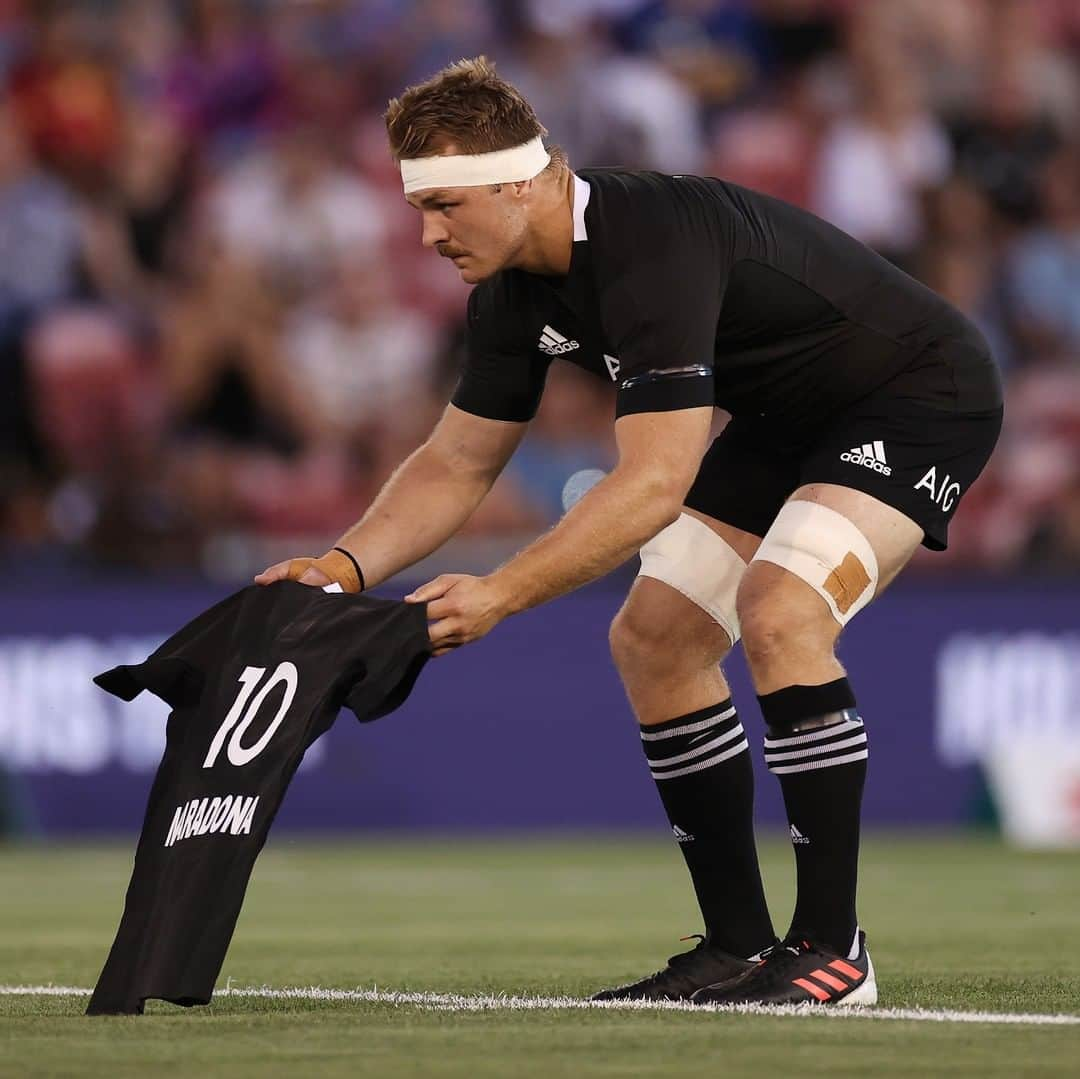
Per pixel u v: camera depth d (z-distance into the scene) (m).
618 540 12.41
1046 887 27.84
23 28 45.31
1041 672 39.25
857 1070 9.70
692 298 12.80
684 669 14.21
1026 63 50.81
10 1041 10.77
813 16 49.69
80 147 44.38
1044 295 48.88
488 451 14.55
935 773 38.91
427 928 21.97
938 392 14.01
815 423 14.16
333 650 12.20
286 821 37.62
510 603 12.28
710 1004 13.03
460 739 38.16
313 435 43.88
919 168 49.31
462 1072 9.56
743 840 14.25
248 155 45.75
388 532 14.28
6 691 36.38
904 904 25.05
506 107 12.83
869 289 13.88
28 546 40.34
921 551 43.31
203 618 12.70
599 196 13.06
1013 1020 12.05
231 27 46.81
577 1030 11.34
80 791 36.75
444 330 45.62
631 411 12.70
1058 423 46.75
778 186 48.53
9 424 41.88
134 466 41.91
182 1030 11.30
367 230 45.75
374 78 47.59
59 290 43.00
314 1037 10.98
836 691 13.40
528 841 37.00
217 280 44.12
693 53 49.12
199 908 11.75
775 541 13.69
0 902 25.55
